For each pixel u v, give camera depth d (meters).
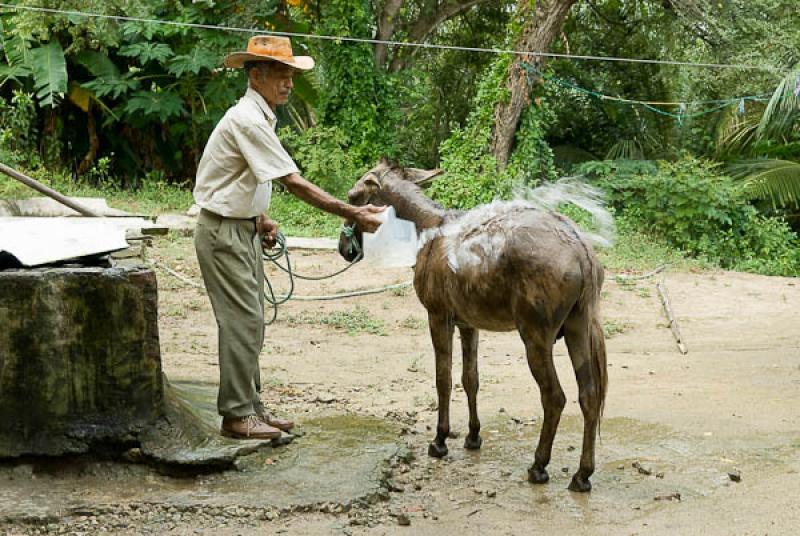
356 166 20.20
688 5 19.95
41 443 5.39
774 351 9.70
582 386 5.50
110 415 5.46
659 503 5.30
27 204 14.86
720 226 17.23
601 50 23.72
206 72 19.84
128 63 19.89
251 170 5.36
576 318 5.51
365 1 20.59
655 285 13.30
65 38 19.38
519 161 18.75
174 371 8.38
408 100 24.03
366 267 13.74
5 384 5.35
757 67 19.09
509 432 6.78
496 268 5.50
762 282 13.91
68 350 5.38
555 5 18.31
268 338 10.11
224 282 5.51
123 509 5.01
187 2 19.33
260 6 19.03
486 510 5.22
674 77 22.42
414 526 4.96
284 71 5.54
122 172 20.62
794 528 4.83
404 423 6.93
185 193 18.64
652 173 18.72
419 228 6.18
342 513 5.06
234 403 5.62
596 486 5.61
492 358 9.44
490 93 18.62
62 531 4.82
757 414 7.19
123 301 5.41
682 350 9.73
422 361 9.20
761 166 19.44
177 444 5.53
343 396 7.77
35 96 19.20
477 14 24.77
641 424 6.93
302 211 17.80
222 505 5.04
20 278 5.29
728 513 5.10
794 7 21.08
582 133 23.95
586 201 7.35
